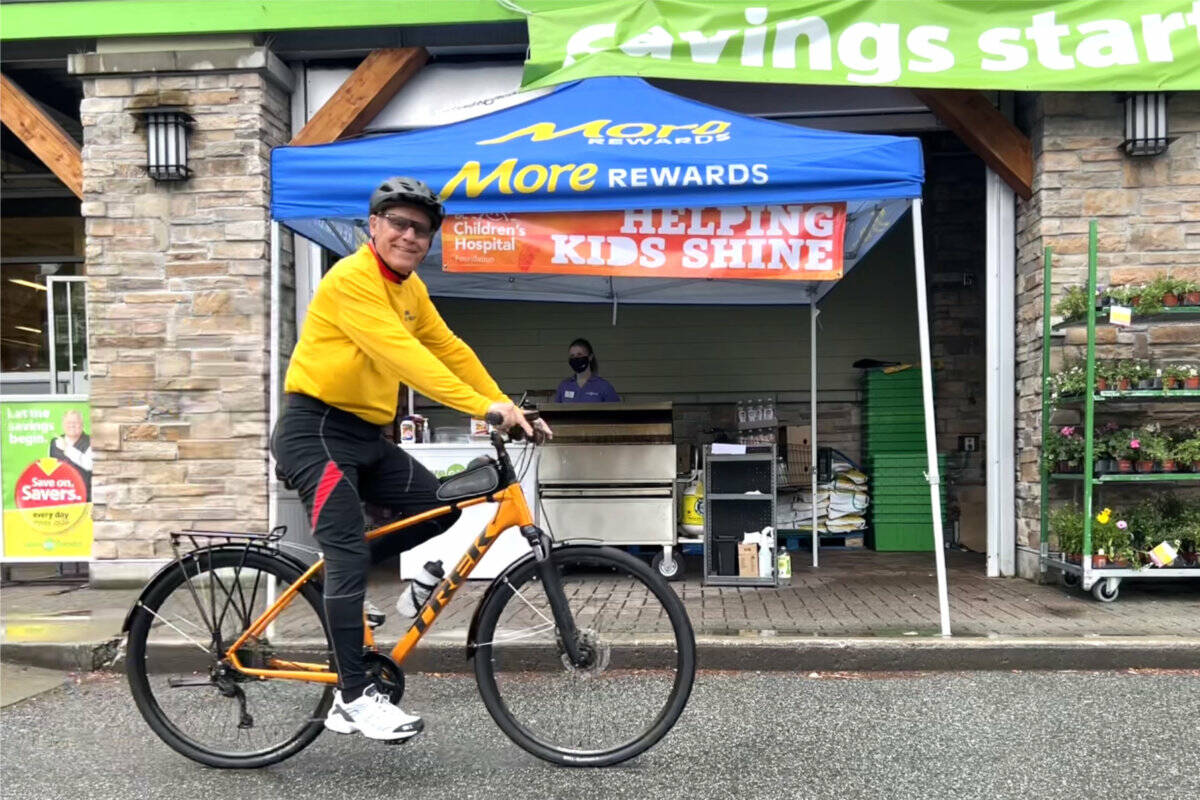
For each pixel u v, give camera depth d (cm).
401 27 598
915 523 769
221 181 597
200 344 597
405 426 623
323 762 311
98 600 555
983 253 857
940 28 537
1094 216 569
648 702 303
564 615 299
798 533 784
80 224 837
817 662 422
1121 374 519
